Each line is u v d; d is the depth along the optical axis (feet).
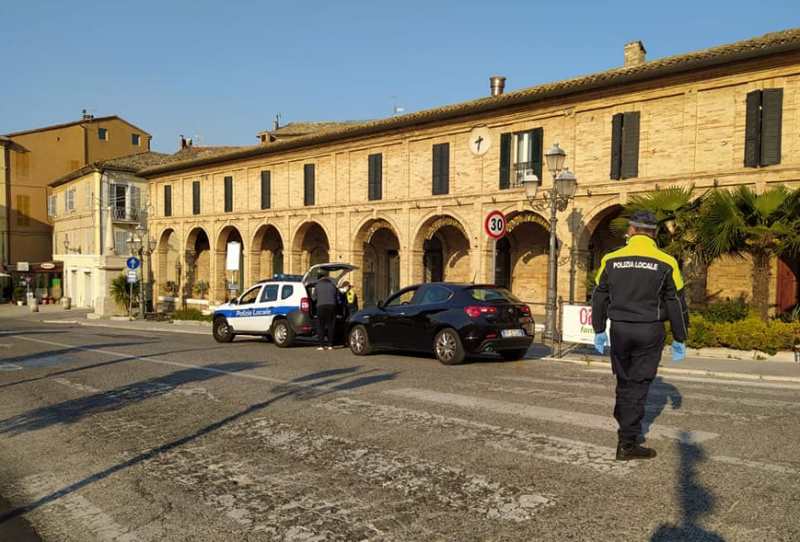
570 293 65.16
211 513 14.93
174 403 27.81
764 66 55.62
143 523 14.52
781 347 40.98
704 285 59.72
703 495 14.90
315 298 52.21
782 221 43.65
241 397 28.55
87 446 21.33
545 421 22.41
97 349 52.26
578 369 36.83
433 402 26.13
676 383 31.63
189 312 101.35
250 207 109.50
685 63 58.59
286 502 15.43
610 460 17.71
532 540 12.84
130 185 150.71
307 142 96.43
